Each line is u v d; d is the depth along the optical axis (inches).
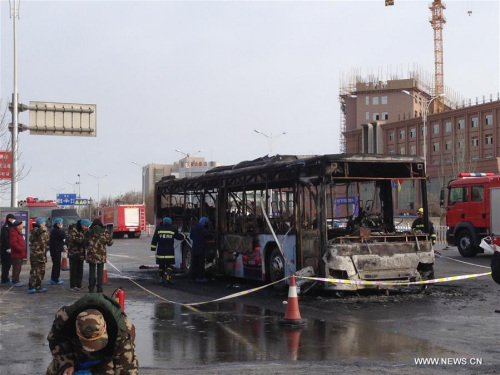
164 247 669.3
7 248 679.1
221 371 277.4
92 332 139.8
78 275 609.6
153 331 379.6
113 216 2358.5
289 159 593.0
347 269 501.0
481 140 3567.9
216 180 685.3
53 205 1689.2
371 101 5255.9
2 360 308.8
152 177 6678.2
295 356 308.0
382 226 565.3
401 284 511.5
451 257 979.9
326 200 507.5
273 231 564.1
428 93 5487.2
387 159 521.0
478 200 957.8
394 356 304.8
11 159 1037.2
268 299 521.0
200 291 593.0
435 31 5944.9
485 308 457.4
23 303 516.7
